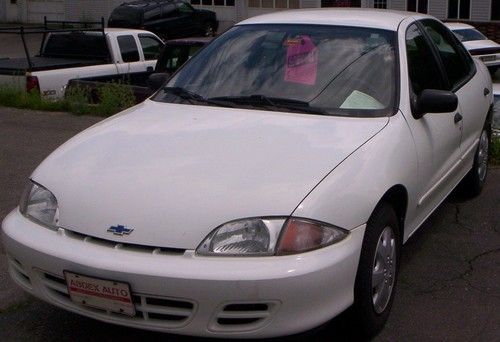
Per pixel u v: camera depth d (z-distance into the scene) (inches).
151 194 154.9
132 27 1106.7
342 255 151.8
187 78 212.7
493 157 317.7
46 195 164.9
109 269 147.7
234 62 210.5
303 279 145.5
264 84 199.9
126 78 519.2
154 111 197.9
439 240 233.6
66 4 1438.2
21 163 322.0
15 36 1244.5
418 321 182.2
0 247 224.7
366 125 181.5
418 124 194.5
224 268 144.6
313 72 199.9
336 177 158.7
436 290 199.3
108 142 178.5
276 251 146.9
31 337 176.4
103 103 423.2
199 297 144.6
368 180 163.6
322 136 175.0
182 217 149.8
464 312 187.2
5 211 260.8
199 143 172.6
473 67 264.8
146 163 165.5
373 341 172.9
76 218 156.9
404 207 185.0
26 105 447.8
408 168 181.6
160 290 145.7
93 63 522.9
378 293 171.0
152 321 150.2
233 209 149.6
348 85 194.7
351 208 156.6
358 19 215.2
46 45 559.8
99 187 159.9
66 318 185.0
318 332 170.7
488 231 241.4
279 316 146.3
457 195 271.9
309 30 213.5
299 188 153.8
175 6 1142.3
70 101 435.5
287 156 164.9
